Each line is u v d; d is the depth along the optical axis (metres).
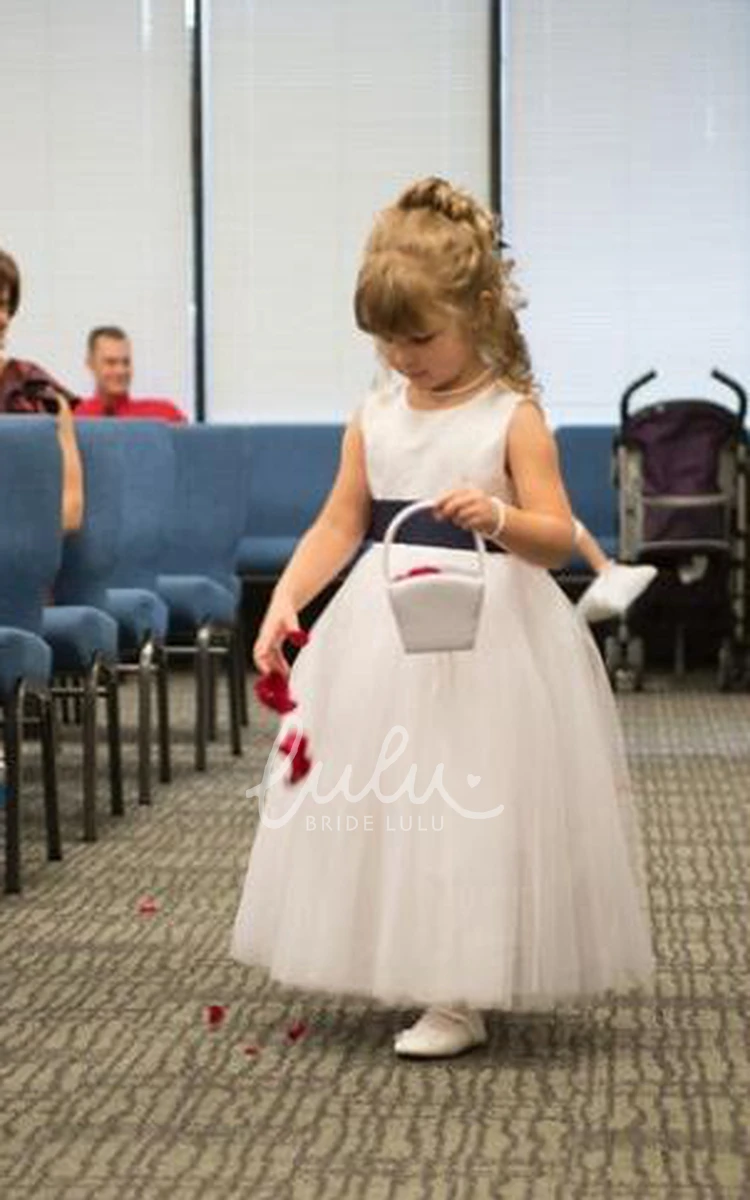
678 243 10.47
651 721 7.93
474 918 3.00
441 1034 3.16
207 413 10.66
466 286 3.05
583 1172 2.62
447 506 2.99
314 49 10.55
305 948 3.09
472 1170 2.63
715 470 8.88
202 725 6.38
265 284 10.63
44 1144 2.75
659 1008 3.49
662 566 8.95
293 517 10.18
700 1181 2.59
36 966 3.82
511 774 3.05
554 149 10.46
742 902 4.42
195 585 6.39
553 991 3.04
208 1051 3.21
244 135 10.60
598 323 10.47
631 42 10.42
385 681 3.11
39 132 10.62
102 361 9.55
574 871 3.12
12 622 4.71
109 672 5.37
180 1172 2.62
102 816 5.52
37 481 4.67
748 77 10.38
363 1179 2.60
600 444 10.09
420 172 10.56
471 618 2.96
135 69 10.58
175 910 4.32
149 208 10.62
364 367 10.62
